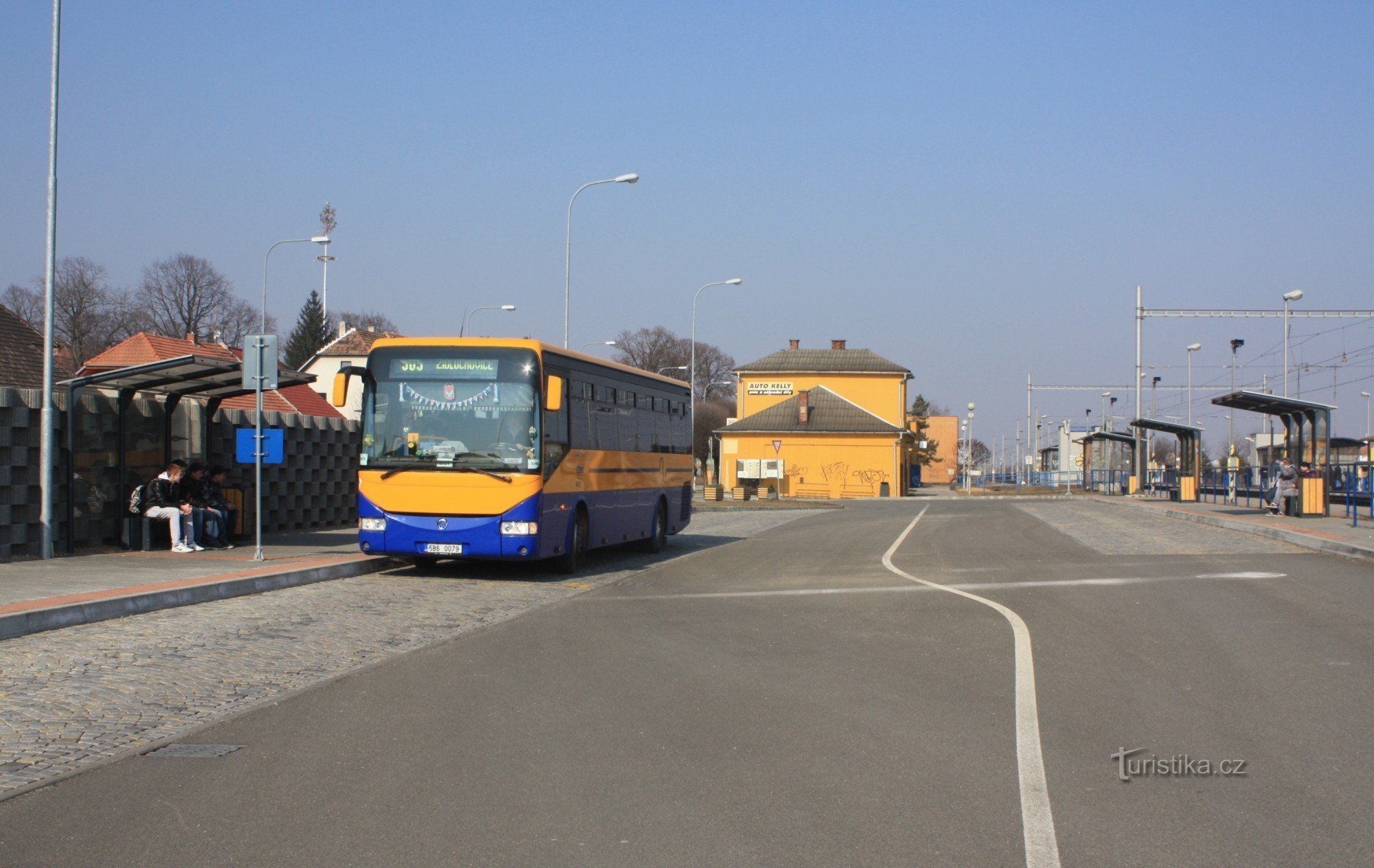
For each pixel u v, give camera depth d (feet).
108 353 126.52
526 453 51.34
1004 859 15.75
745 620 40.27
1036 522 105.70
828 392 239.09
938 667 30.40
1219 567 56.54
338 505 80.02
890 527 100.42
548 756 21.36
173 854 16.06
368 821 17.49
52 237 50.21
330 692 27.43
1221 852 16.02
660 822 17.39
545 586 51.85
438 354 52.54
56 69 50.34
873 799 18.53
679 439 77.87
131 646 32.63
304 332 317.42
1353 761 20.59
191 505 57.62
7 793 18.95
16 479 50.60
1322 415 94.32
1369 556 58.90
